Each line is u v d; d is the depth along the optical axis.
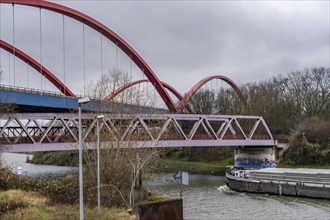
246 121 118.06
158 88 98.50
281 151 96.81
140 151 46.06
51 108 73.38
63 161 122.69
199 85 123.69
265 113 121.81
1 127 66.06
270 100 125.69
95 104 54.50
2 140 59.47
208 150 123.62
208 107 133.75
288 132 114.19
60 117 65.44
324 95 121.00
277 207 49.53
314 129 90.12
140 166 42.75
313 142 88.44
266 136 97.69
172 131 106.50
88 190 38.66
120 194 37.94
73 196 37.94
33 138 65.06
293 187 57.59
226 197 58.81
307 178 58.69
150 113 59.72
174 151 134.38
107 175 41.31
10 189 39.84
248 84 159.12
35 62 86.69
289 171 69.38
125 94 63.66
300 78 136.25
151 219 32.97
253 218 43.38
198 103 134.25
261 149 98.62
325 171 68.81
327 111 117.44
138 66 94.50
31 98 65.31
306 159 86.06
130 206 35.97
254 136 96.06
